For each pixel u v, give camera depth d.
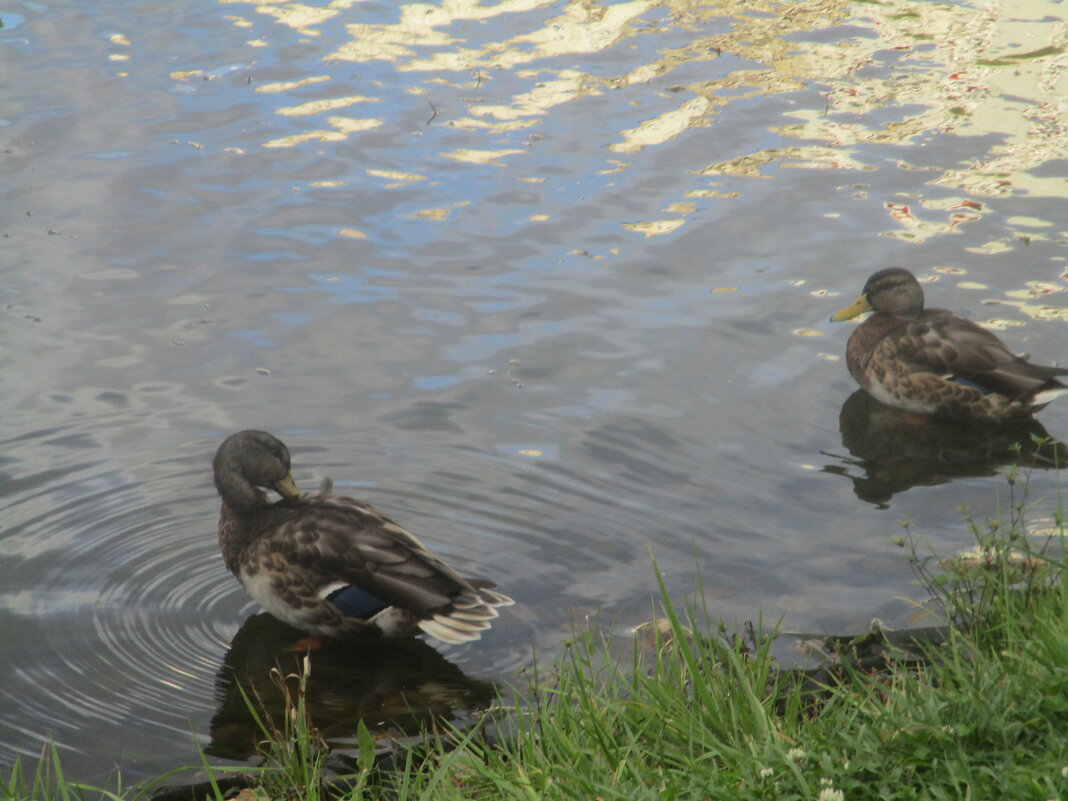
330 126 16.20
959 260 12.95
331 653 7.85
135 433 10.07
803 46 19.52
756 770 4.95
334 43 19.14
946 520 9.05
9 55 18.09
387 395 10.68
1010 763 4.71
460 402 10.59
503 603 7.71
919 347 10.93
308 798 5.78
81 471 9.55
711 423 10.34
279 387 10.77
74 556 8.61
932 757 4.95
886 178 14.91
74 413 10.30
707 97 17.38
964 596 7.41
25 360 11.05
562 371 11.09
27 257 12.83
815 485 9.55
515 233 13.62
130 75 17.59
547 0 21.45
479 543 8.71
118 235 13.36
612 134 16.16
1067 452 10.25
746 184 14.80
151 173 14.80
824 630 7.64
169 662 7.67
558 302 12.25
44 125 15.88
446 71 18.17
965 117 16.70
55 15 19.86
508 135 16.08
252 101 16.91
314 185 14.64
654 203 14.33
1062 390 10.59
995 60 18.81
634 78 18.06
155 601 8.24
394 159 15.34
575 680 6.56
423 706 7.23
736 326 11.86
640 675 6.08
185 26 19.64
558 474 9.59
